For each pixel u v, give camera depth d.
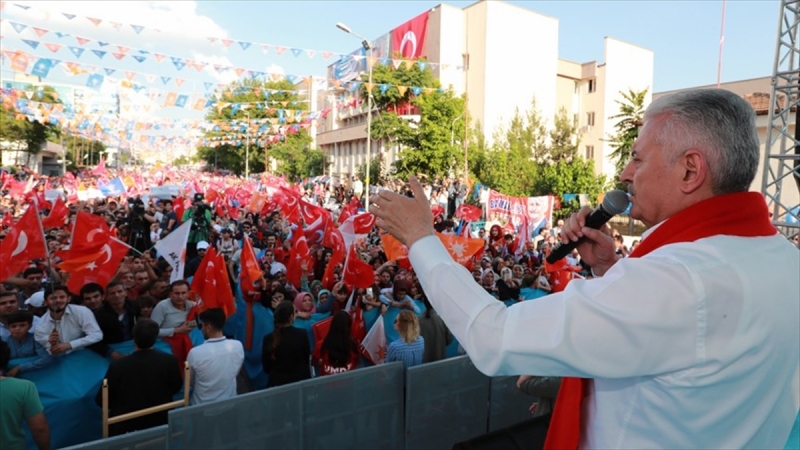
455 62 40.34
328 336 6.36
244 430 4.20
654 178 1.21
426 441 5.14
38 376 5.36
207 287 7.40
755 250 1.10
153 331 4.84
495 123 40.56
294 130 30.39
